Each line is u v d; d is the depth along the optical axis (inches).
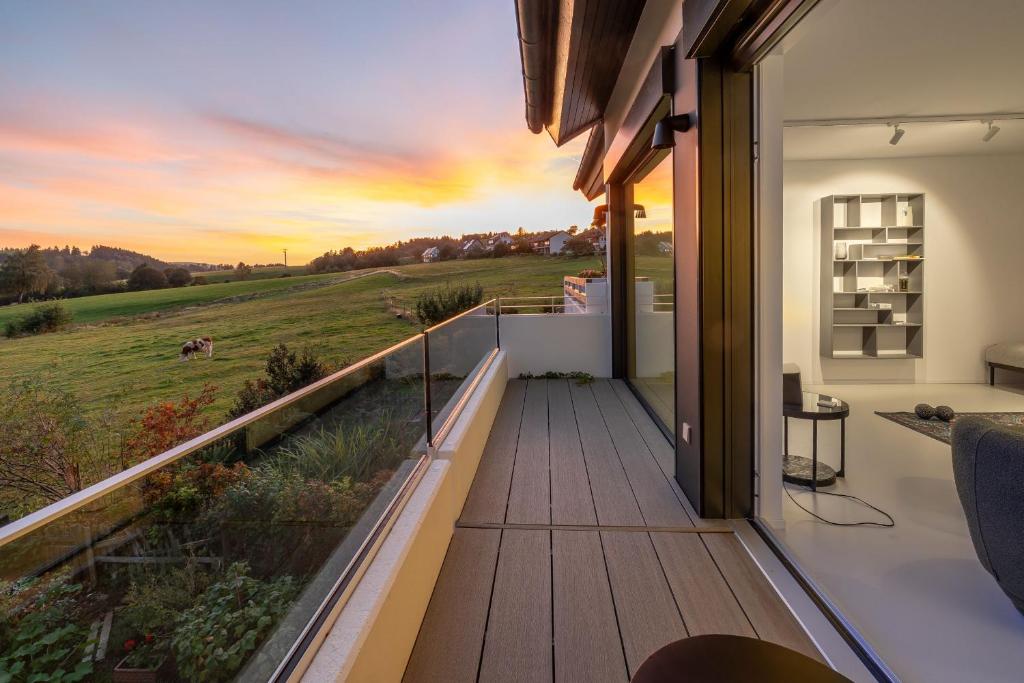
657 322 177.5
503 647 66.7
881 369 233.1
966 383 231.5
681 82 105.9
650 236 190.1
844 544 92.2
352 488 61.1
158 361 634.8
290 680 41.6
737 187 95.0
